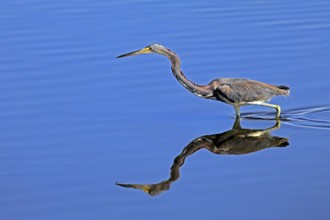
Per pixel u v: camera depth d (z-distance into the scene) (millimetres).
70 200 16922
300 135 20594
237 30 28031
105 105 22438
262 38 27281
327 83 23719
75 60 25500
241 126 21422
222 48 26438
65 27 28359
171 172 18344
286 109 22562
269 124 21562
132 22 28875
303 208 16312
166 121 21547
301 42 26891
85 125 21109
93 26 28438
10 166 18625
